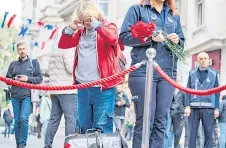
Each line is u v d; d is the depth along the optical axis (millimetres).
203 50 36719
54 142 21297
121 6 53406
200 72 15406
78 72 10188
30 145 20141
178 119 19125
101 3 53562
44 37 66625
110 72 10031
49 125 14000
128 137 30938
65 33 10102
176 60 9977
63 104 13562
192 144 15273
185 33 40719
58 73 13969
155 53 8742
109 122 10016
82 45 10172
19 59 15211
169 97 9695
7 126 35875
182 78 39281
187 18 40281
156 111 9703
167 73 9758
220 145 19469
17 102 14891
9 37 52906
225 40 34094
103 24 9789
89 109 10102
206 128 15109
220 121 19438
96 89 9883
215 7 35125
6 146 18891
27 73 15055
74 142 9039
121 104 22359
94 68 10047
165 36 9555
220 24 35031
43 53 69375
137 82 9586
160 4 9992
